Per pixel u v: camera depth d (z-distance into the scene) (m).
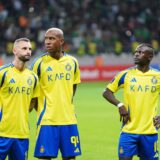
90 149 26.70
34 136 30.23
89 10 84.12
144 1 88.50
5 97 17.64
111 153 25.69
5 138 17.62
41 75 18.78
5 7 79.06
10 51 72.12
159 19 87.56
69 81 18.91
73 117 18.94
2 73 17.59
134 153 18.22
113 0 86.81
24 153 17.86
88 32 80.38
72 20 81.56
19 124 17.66
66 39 78.12
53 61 18.83
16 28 76.00
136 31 83.81
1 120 17.64
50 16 80.25
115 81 18.59
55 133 18.64
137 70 18.48
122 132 18.36
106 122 36.62
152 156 18.36
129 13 86.50
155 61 79.44
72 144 18.84
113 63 78.38
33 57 71.19
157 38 84.88
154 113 18.33
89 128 33.91
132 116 18.27
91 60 76.81
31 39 74.88
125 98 18.45
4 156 17.72
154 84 18.31
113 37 81.25
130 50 80.06
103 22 83.25
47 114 18.62
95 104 47.50
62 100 18.72
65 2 83.44
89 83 71.25
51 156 18.59
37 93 18.25
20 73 17.75
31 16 78.75
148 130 18.20
